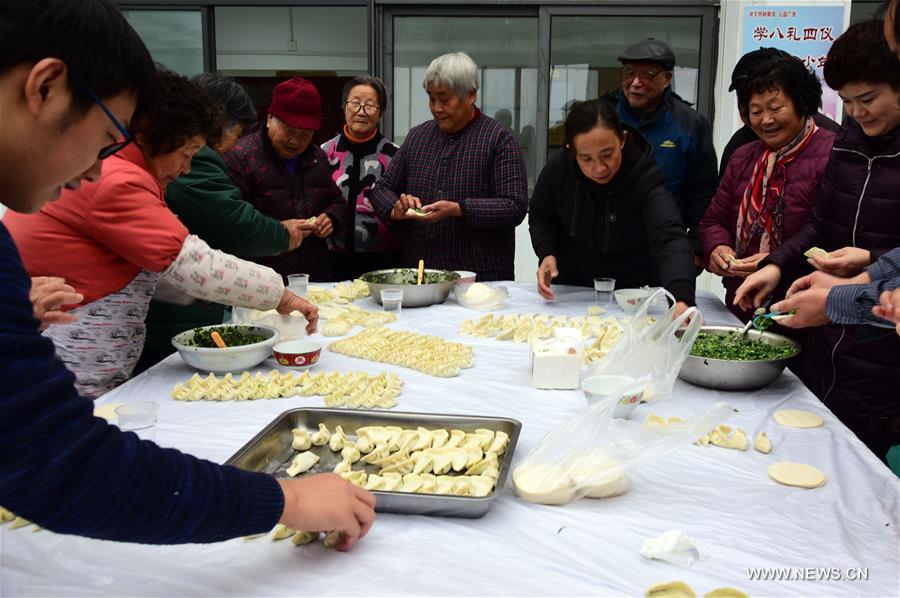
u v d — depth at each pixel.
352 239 3.65
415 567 0.98
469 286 2.70
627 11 4.93
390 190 3.37
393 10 5.03
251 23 5.54
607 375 1.65
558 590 0.92
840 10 4.46
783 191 2.50
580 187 2.72
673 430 1.20
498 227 3.12
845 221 2.17
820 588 0.92
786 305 1.74
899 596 0.91
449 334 2.30
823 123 2.93
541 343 1.86
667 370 1.69
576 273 3.05
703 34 4.96
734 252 2.67
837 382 2.23
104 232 1.70
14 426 0.65
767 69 2.42
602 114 2.38
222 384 1.75
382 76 5.15
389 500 1.11
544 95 5.10
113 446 0.73
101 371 1.85
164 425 1.52
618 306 2.64
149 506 0.74
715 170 3.56
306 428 1.48
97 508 0.71
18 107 0.73
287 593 0.91
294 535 1.04
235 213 2.38
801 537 1.06
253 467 1.28
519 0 4.94
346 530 0.97
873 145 2.08
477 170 3.23
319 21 5.60
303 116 3.03
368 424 1.46
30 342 0.68
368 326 2.34
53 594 0.91
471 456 1.30
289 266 3.37
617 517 1.12
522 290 2.97
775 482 1.25
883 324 1.53
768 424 1.52
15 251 0.71
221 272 1.83
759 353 1.79
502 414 1.59
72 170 0.82
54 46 0.72
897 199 2.04
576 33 5.02
